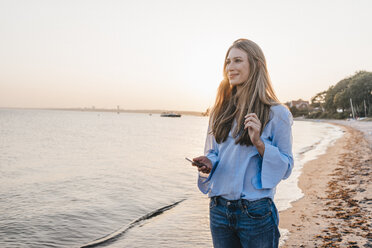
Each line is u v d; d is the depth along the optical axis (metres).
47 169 14.27
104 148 25.42
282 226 5.29
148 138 39.12
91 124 82.88
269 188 1.59
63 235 5.52
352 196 6.93
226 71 1.77
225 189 1.63
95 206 7.36
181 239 5.05
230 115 1.72
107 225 6.00
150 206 7.25
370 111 73.56
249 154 1.61
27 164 16.12
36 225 6.05
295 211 6.20
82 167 14.72
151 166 14.74
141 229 5.62
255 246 1.59
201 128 76.62
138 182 10.42
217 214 1.69
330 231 4.84
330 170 11.38
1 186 10.16
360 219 5.26
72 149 24.47
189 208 6.95
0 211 7.04
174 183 10.16
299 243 4.46
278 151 1.54
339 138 31.16
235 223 1.62
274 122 1.61
